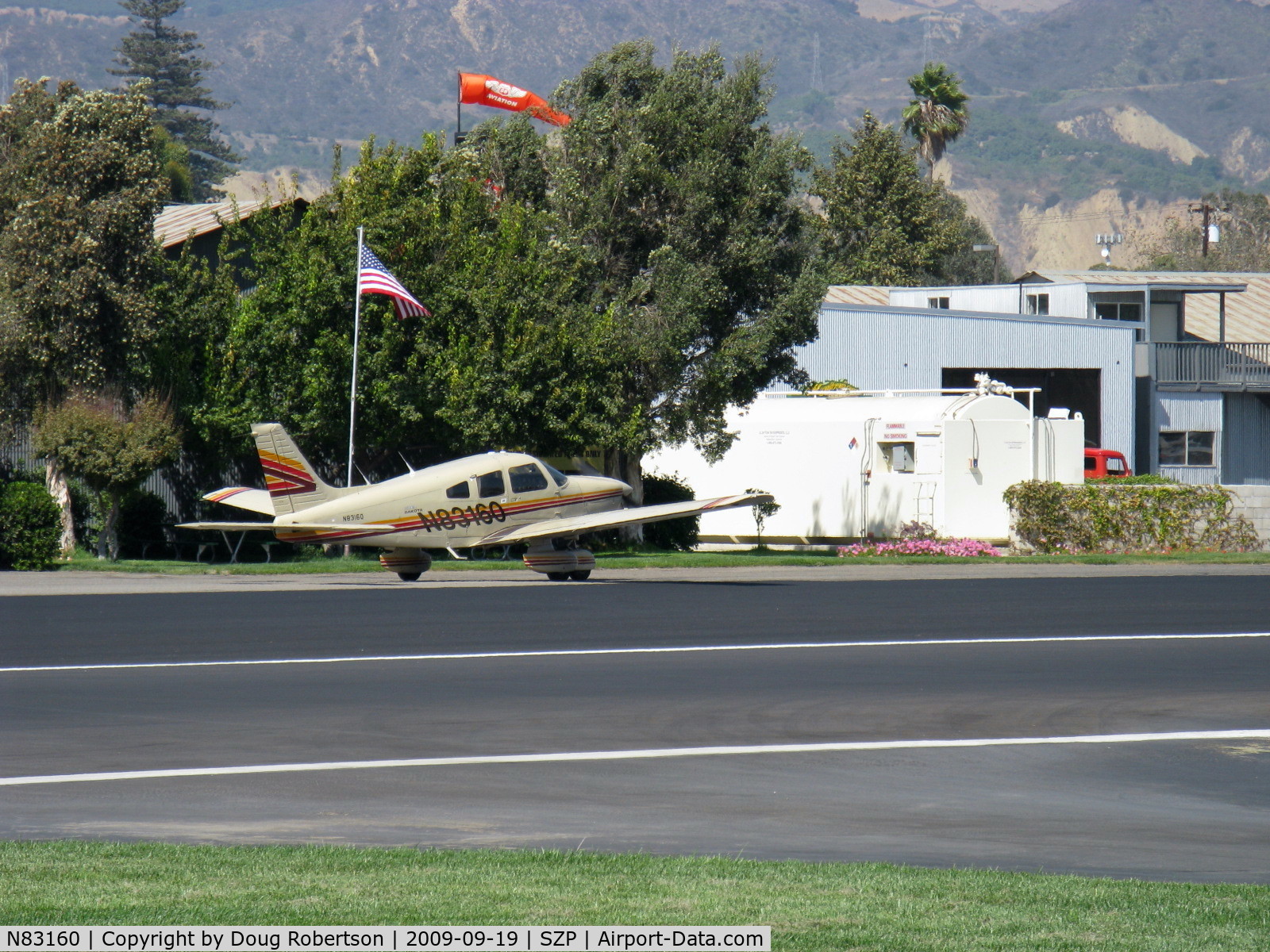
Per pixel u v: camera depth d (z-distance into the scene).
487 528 102.88
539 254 128.38
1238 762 43.91
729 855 32.56
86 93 122.06
